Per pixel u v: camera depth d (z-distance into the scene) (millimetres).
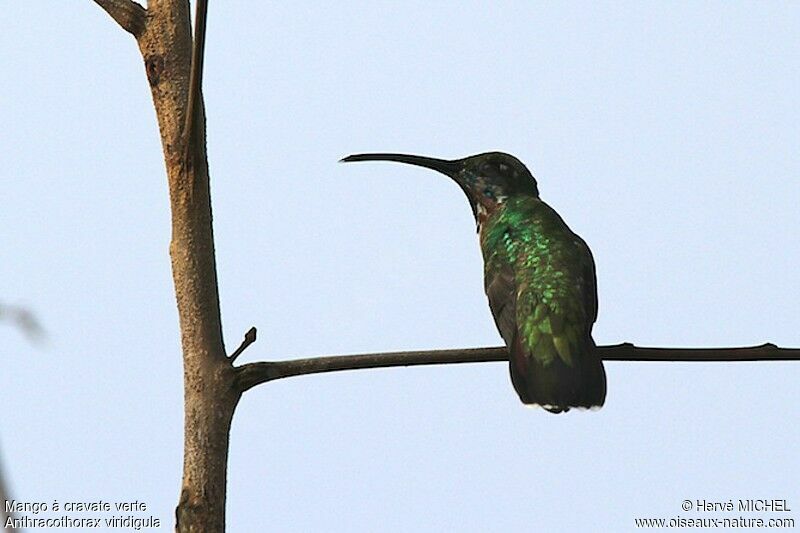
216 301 7578
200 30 7285
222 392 7438
